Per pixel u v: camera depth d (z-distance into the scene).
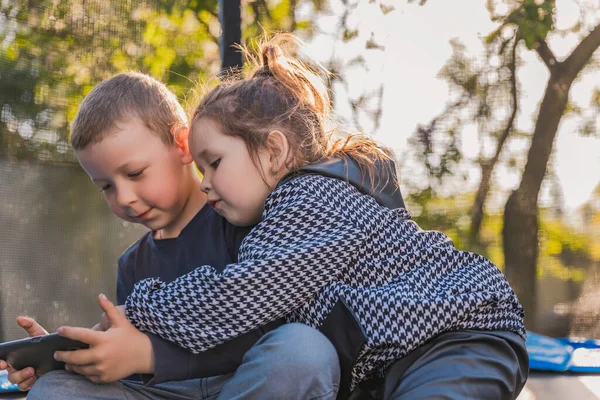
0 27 3.85
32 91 3.85
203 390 1.39
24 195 3.61
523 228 4.84
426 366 1.20
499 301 1.30
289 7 4.91
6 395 1.99
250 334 1.29
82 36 4.14
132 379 1.59
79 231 3.69
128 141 1.42
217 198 1.38
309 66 1.72
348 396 1.25
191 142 1.40
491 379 1.21
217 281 1.20
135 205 1.45
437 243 1.36
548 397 2.01
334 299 1.22
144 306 1.23
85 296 3.66
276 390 1.14
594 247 4.73
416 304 1.21
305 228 1.26
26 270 3.55
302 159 1.40
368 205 1.35
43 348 1.22
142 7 4.44
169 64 4.75
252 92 1.41
